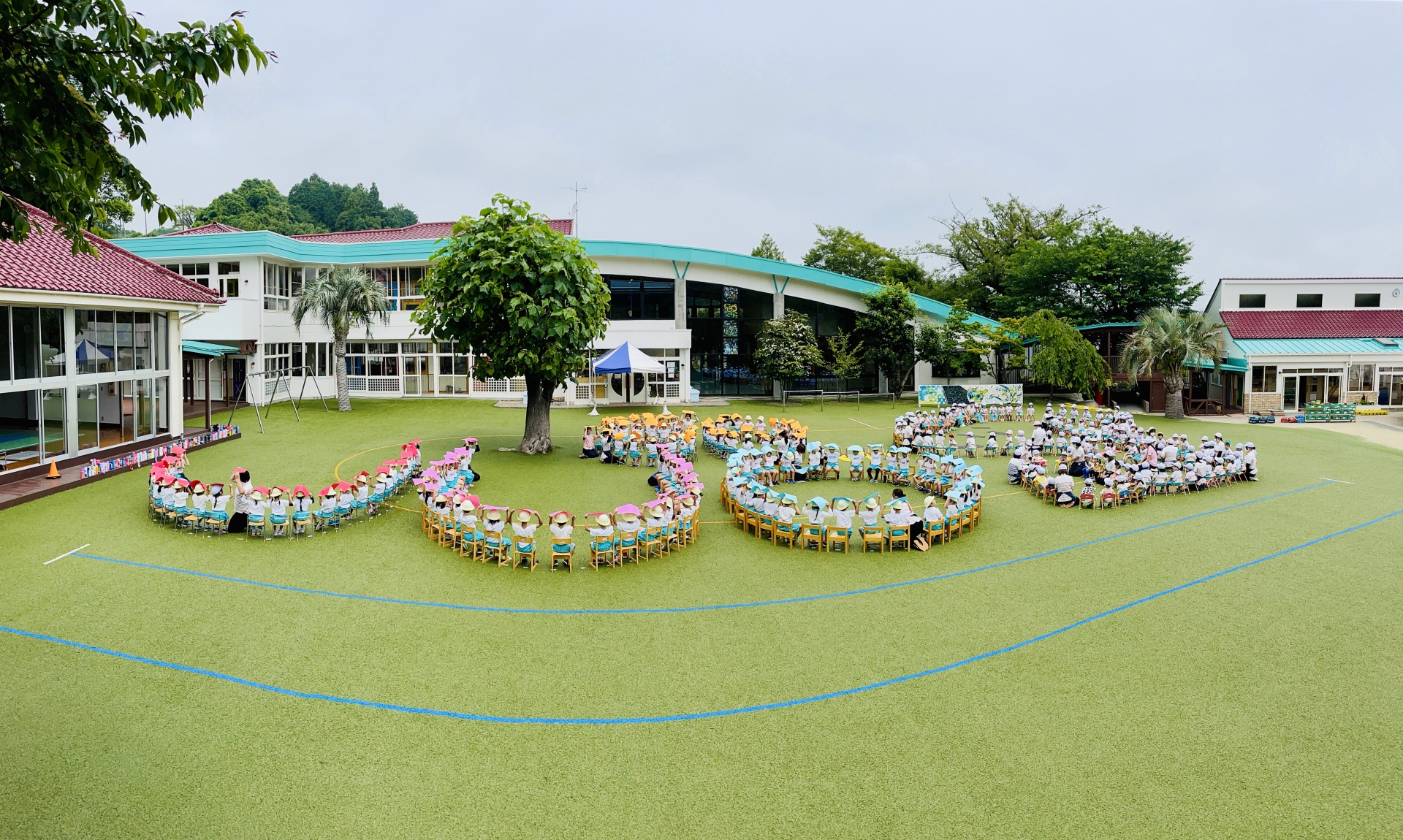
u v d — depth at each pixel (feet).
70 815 21.71
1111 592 41.34
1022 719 27.81
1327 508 61.26
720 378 156.46
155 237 120.67
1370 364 134.82
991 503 63.05
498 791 23.31
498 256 73.31
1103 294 178.60
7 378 60.34
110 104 20.11
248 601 37.93
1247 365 132.46
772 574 44.14
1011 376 168.66
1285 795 23.44
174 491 49.21
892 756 25.40
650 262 147.74
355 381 139.54
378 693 29.07
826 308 160.25
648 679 30.68
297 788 23.22
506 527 51.16
